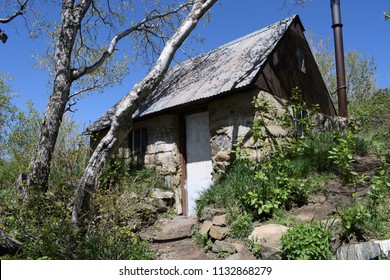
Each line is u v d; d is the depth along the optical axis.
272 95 7.20
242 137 6.81
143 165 8.97
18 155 6.46
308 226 4.35
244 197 5.43
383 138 8.49
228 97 7.22
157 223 6.59
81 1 7.48
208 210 5.75
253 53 7.76
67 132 6.14
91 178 5.15
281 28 8.34
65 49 7.16
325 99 9.99
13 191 5.27
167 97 8.67
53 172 5.83
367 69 18.66
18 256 4.44
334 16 10.11
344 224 4.28
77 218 4.84
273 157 6.38
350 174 5.06
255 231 4.77
